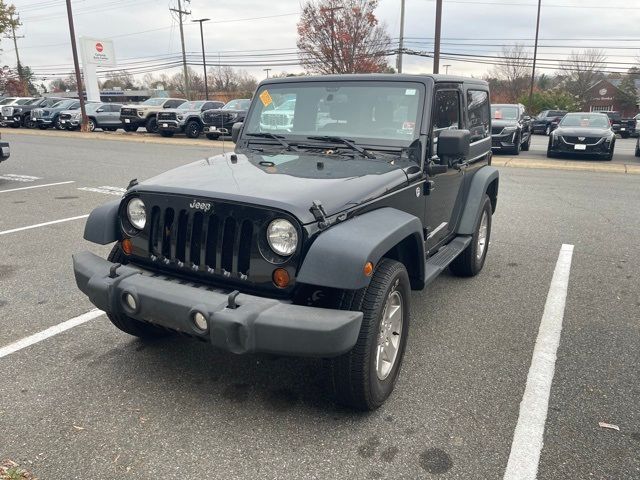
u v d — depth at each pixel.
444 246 4.72
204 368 3.67
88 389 3.38
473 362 3.80
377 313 2.92
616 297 5.06
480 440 2.93
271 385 3.47
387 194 3.27
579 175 13.36
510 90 65.94
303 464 2.73
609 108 77.69
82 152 17.20
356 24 29.78
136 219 3.29
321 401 3.30
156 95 71.50
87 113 28.11
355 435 2.97
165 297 2.85
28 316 4.46
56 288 5.10
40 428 2.98
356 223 2.91
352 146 3.86
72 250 6.34
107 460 2.74
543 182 12.12
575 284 5.41
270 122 4.24
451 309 4.76
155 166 13.86
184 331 2.84
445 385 3.49
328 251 2.68
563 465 2.74
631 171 13.95
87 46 36.25
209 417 3.11
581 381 3.55
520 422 3.09
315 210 2.77
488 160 5.87
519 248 6.74
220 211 2.93
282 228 2.75
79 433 2.95
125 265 3.45
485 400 3.32
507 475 2.66
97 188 10.56
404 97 3.88
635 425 3.07
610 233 7.50
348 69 30.02
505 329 4.35
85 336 4.11
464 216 5.09
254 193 2.90
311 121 4.11
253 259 2.85
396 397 3.35
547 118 35.06
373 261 2.73
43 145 19.61
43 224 7.59
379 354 3.13
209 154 16.81
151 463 2.72
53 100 30.98
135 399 3.28
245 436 2.95
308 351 2.62
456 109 4.50
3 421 3.04
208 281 3.05
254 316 2.65
